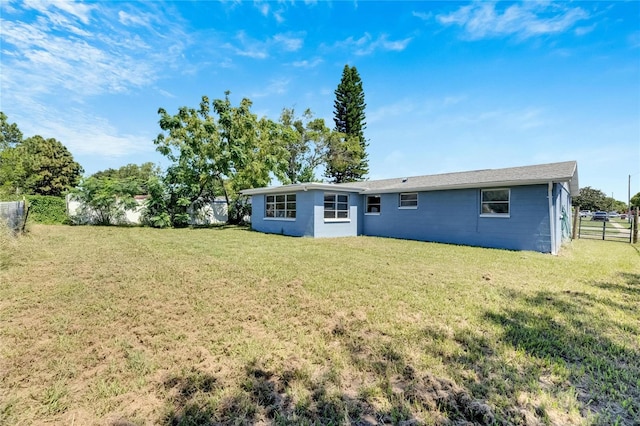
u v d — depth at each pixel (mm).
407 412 2090
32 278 5457
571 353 2938
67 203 17656
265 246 10008
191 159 18734
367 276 5898
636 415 2080
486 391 2316
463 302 4426
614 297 4793
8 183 18281
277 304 4250
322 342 3111
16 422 1951
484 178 11445
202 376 2486
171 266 6559
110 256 7707
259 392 2307
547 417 2039
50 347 2951
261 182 20578
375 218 15164
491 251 9727
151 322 3596
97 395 2229
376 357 2834
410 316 3871
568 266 7320
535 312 4059
